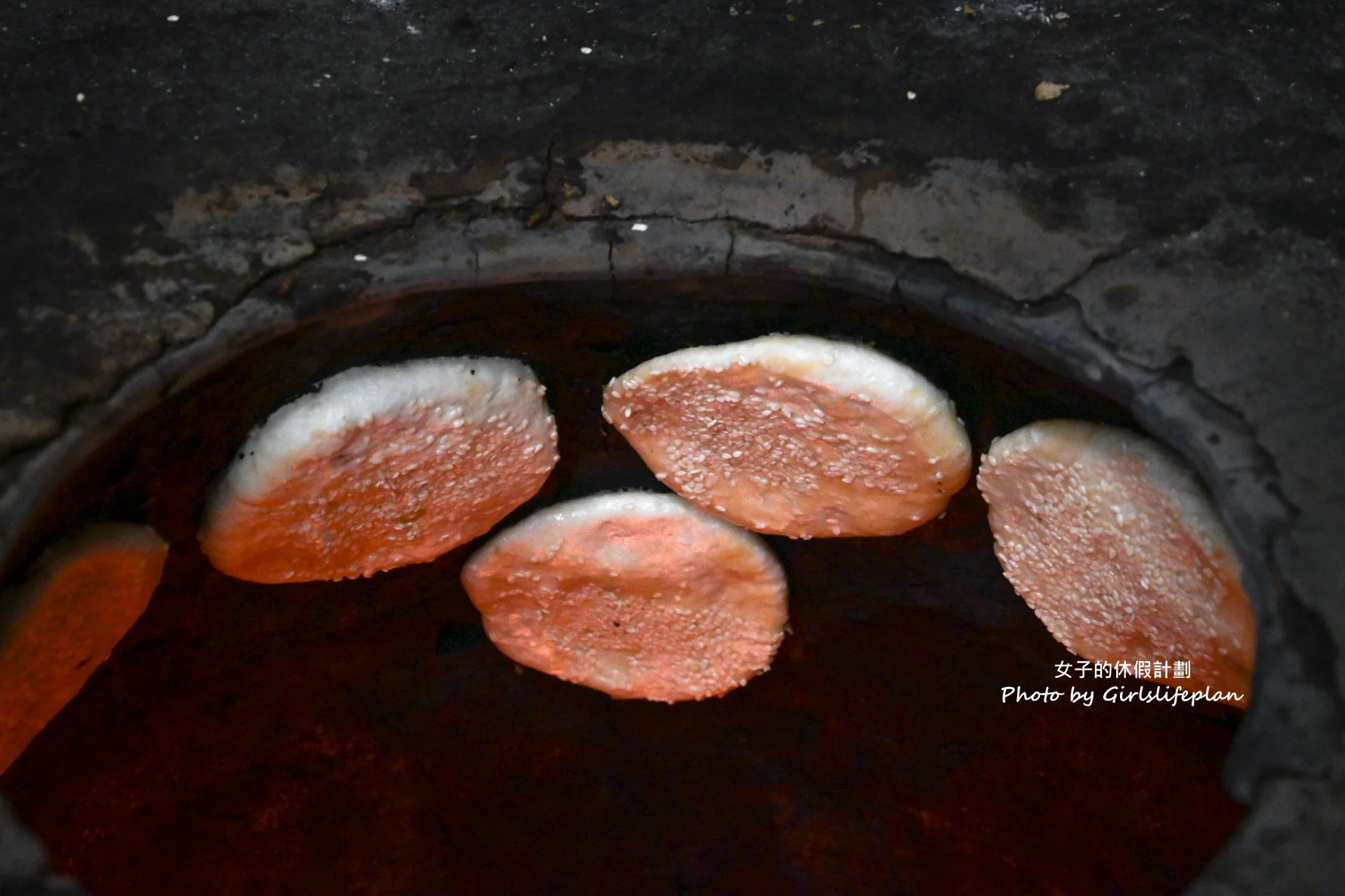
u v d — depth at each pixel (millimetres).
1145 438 572
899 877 838
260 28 594
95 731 698
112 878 753
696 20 597
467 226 581
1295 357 543
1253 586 534
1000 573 682
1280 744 518
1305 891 506
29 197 565
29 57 584
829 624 736
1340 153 564
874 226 575
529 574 683
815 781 823
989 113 578
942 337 590
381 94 585
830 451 610
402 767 805
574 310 604
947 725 768
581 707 800
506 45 594
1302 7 592
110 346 561
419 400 595
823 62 588
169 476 600
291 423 588
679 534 662
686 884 872
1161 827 738
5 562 550
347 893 832
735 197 581
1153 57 583
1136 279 558
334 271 575
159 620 671
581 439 652
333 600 709
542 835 854
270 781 778
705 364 595
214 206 571
